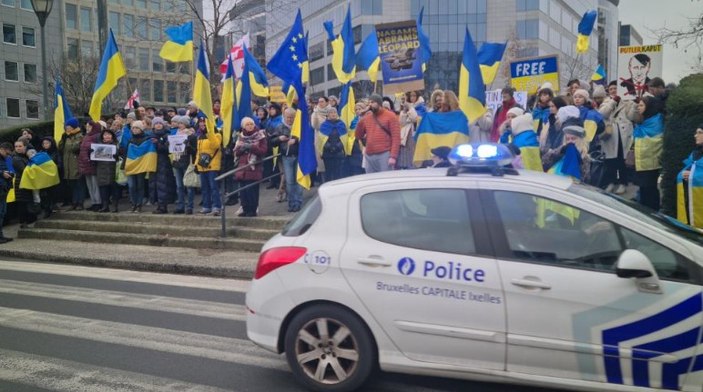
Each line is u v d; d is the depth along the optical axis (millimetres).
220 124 13266
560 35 68062
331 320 4055
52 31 65312
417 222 4012
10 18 60906
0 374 4598
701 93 7887
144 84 65438
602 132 9023
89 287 7770
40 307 6680
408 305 3861
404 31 10422
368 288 3947
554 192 3809
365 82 45844
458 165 4156
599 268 3570
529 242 3742
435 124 8992
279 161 12062
